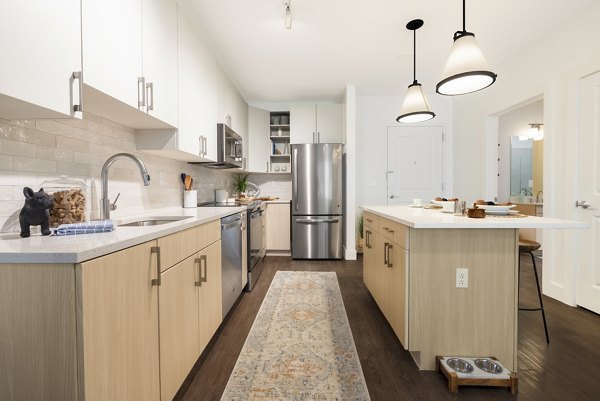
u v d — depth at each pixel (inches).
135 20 57.7
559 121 104.2
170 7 73.4
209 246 71.8
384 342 76.5
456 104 179.6
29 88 35.3
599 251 91.3
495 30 105.4
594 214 92.3
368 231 107.7
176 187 103.3
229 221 90.4
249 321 89.4
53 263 30.9
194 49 89.1
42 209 41.9
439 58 127.0
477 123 156.8
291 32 104.6
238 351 72.4
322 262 162.6
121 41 53.2
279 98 179.6
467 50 67.9
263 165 182.4
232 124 139.4
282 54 121.4
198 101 92.7
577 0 89.3
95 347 32.9
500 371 59.0
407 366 65.9
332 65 133.6
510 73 129.3
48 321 31.3
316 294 111.8
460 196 174.6
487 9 92.9
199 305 64.6
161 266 47.8
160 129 78.1
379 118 184.2
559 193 104.1
